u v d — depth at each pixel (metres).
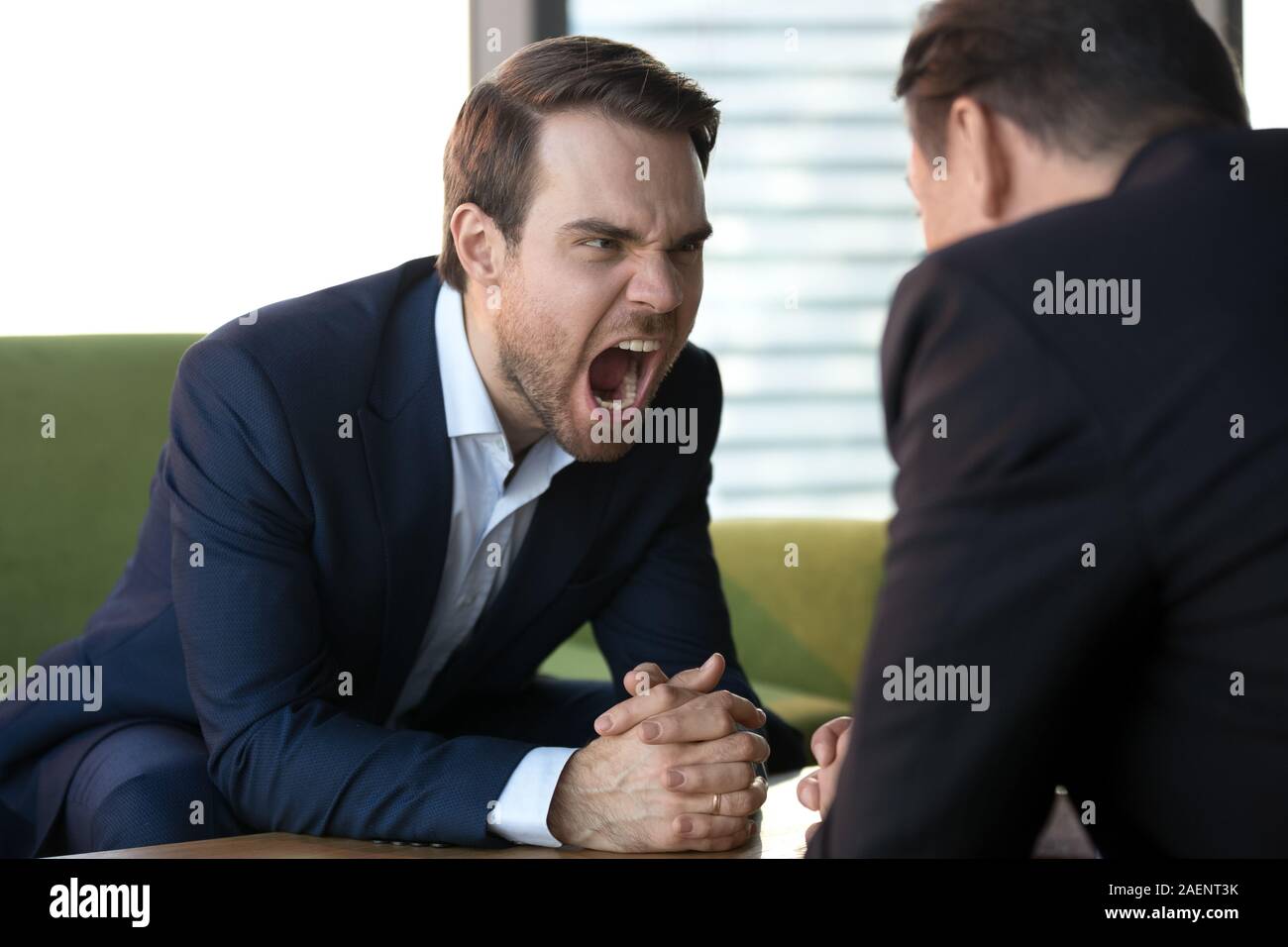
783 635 2.73
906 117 0.97
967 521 0.79
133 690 1.58
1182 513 0.76
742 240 3.53
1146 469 0.76
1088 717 0.82
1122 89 0.88
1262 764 0.77
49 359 2.26
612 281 1.38
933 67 0.93
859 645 2.68
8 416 2.21
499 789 1.16
